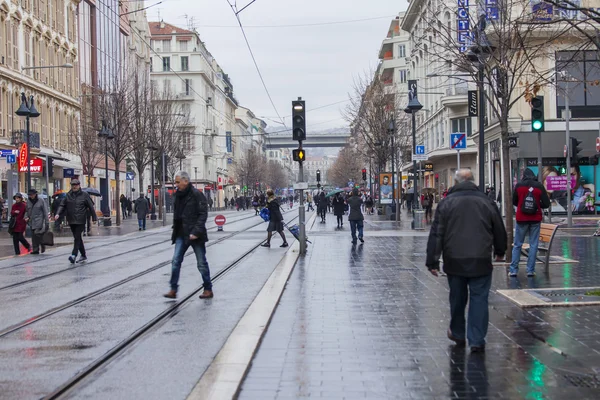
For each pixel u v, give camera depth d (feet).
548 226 47.16
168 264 56.80
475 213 23.86
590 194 119.75
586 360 22.50
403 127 186.80
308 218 162.20
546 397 18.71
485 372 21.34
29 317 32.50
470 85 166.09
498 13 56.95
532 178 43.39
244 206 318.45
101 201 194.59
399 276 45.68
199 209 37.24
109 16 206.28
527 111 119.24
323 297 36.96
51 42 157.89
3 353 24.84
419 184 243.40
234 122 435.12
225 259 60.08
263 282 44.47
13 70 134.10
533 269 43.62
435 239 24.23
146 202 118.32
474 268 23.67
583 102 118.62
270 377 21.09
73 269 54.13
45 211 70.13
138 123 163.53
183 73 308.40
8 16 131.85
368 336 26.91
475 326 24.04
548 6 42.80
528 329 27.35
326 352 24.32
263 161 462.60
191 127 276.62
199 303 36.06
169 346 25.72
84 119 163.94
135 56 240.12
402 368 22.00
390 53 281.54
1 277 49.29
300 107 62.13
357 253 63.46
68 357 24.04
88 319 31.60
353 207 73.36
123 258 63.26
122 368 22.47
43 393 19.52
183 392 19.45
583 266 48.73
